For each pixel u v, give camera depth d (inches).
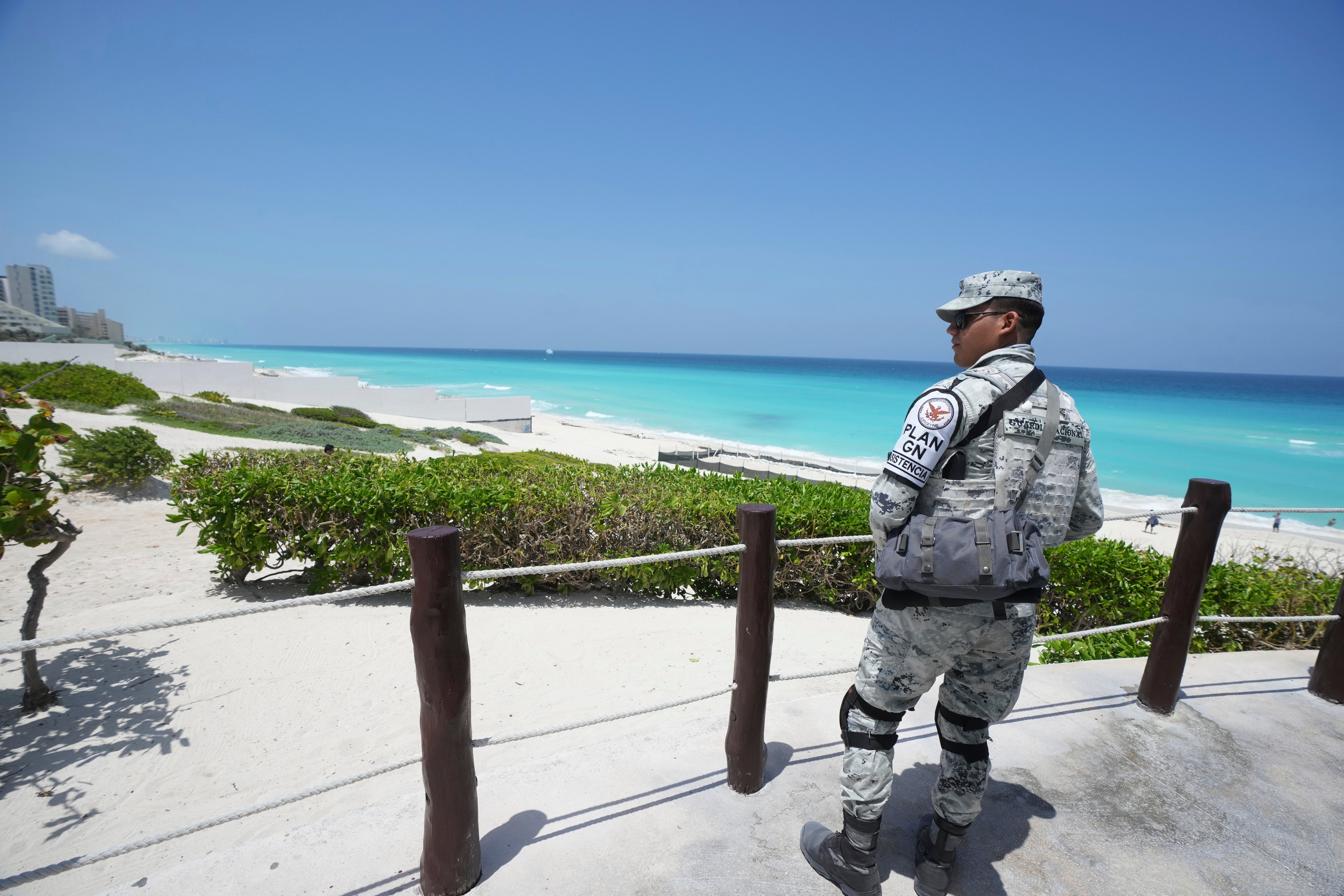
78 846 131.2
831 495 288.2
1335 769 113.7
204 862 86.4
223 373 1471.5
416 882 84.2
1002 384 71.6
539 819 95.4
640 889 83.2
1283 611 190.1
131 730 169.6
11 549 334.0
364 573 264.7
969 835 95.2
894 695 77.8
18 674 197.3
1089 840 94.9
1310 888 87.3
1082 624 237.6
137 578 301.1
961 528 68.3
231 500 253.0
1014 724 124.6
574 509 265.4
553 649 221.8
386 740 168.6
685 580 267.3
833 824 94.8
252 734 169.6
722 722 122.0
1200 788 107.4
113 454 452.8
